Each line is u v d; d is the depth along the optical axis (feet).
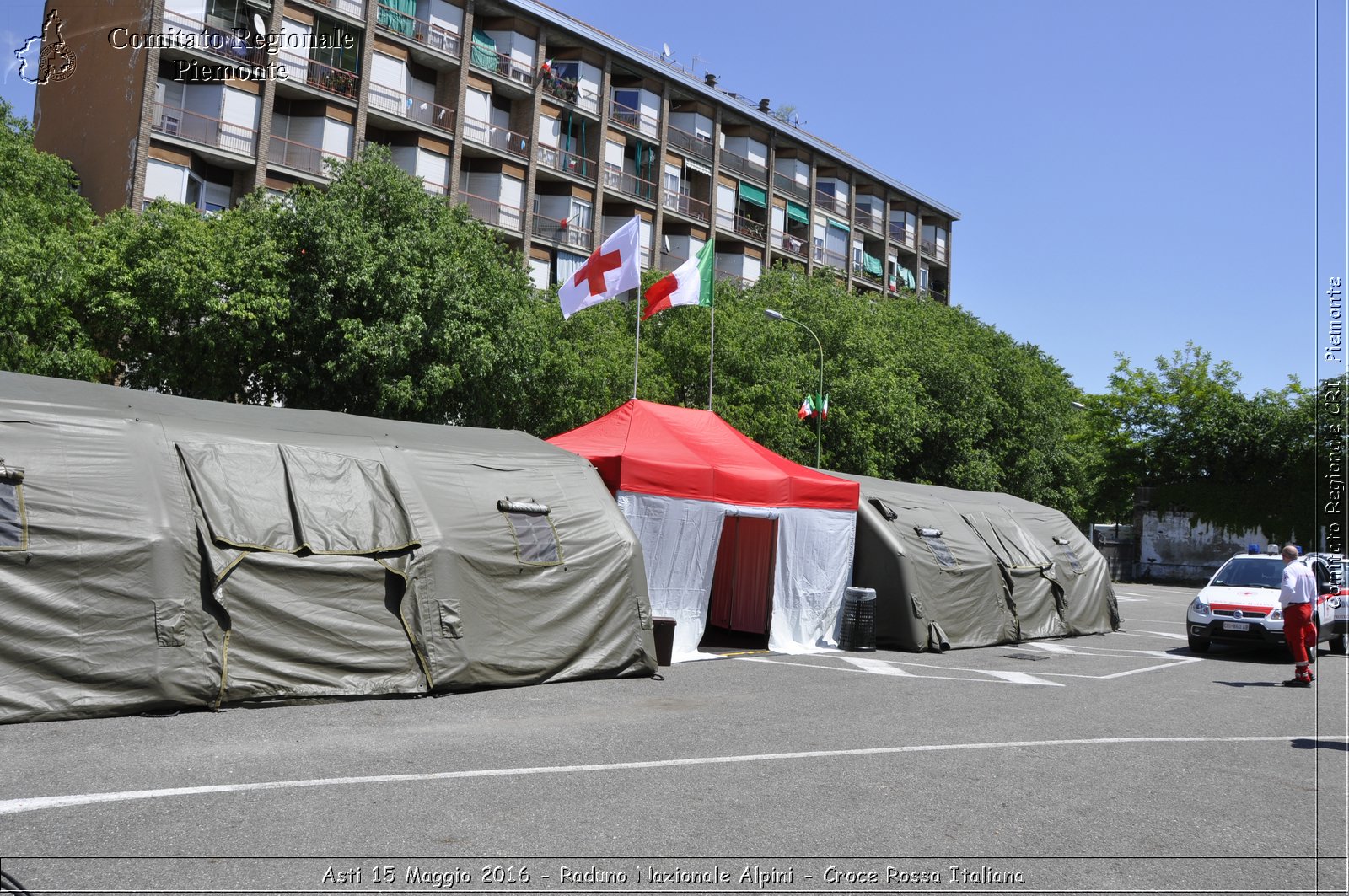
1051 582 65.16
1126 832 20.59
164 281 71.82
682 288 62.18
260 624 30.35
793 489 51.26
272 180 112.06
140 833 17.35
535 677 36.01
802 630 51.85
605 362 94.73
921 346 137.28
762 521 55.36
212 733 25.52
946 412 134.62
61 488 28.30
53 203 86.63
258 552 30.96
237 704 29.22
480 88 135.85
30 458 28.43
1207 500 154.92
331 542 32.78
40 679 26.11
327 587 32.07
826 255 202.28
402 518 35.04
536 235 144.77
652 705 33.17
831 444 118.42
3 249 66.59
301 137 116.57
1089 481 167.53
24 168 85.25
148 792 19.74
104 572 27.71
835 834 19.44
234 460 32.86
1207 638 55.88
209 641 29.14
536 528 38.70
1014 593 61.36
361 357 75.20
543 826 18.94
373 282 76.84
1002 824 20.71
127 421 31.53
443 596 34.45
